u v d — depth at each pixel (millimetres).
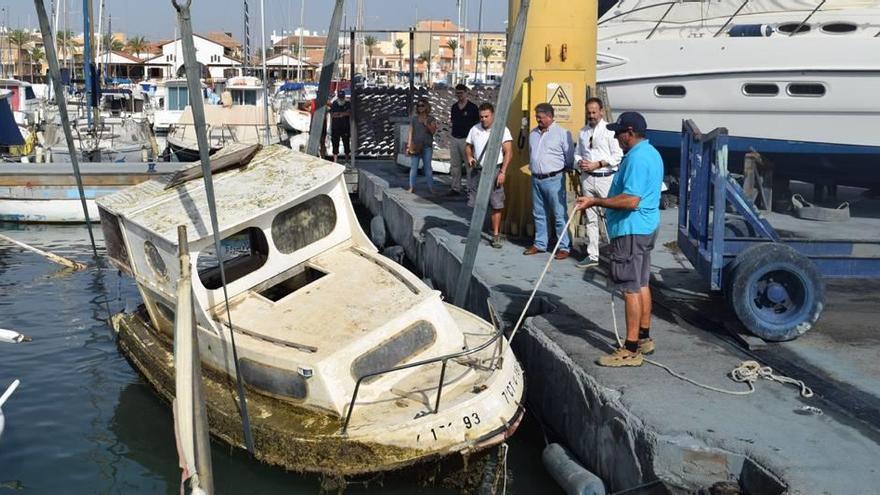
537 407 7457
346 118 20562
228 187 8047
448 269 10805
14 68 73625
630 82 14766
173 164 18359
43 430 7996
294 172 8086
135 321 9469
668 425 5453
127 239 8195
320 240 7980
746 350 6988
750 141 13922
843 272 7941
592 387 6242
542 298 8500
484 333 7586
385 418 6109
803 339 7258
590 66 11156
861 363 6664
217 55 70938
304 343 6672
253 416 6582
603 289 8914
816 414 5641
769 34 13680
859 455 5023
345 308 7082
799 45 13055
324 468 6078
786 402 5855
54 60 7625
